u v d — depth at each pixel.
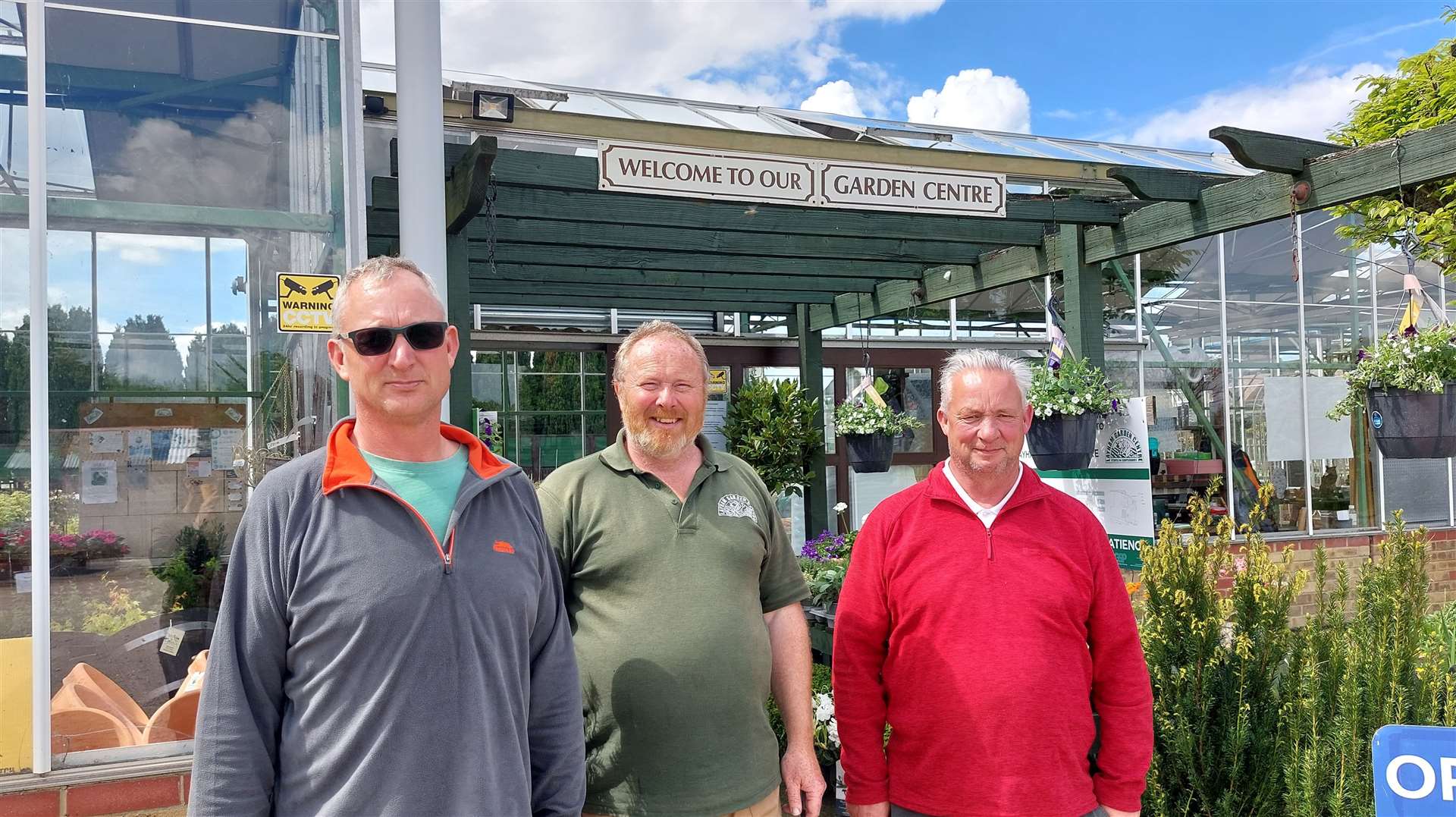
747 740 2.18
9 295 2.98
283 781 1.65
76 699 2.98
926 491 2.38
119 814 2.94
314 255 3.37
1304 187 4.07
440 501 1.77
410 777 1.60
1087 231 5.25
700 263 6.11
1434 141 3.59
